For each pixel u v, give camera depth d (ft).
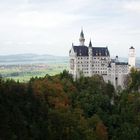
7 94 503.20
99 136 599.98
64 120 567.59
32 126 473.67
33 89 615.98
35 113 518.78
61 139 515.50
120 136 648.79
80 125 585.63
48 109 566.77
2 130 426.92
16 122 458.50
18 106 497.05
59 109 614.34
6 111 458.09
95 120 637.71
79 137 546.26
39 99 573.74
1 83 537.65
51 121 531.50
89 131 577.43
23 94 541.34
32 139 454.40
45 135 487.20
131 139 642.63
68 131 536.42
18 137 440.04
